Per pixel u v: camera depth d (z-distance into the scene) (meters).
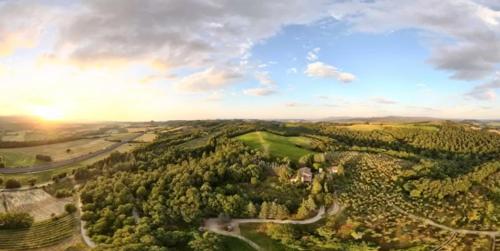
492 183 178.75
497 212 151.00
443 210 150.12
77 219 123.00
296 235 121.69
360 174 170.62
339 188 155.12
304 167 167.25
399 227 133.38
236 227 127.56
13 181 151.88
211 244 107.69
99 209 126.81
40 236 112.69
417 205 151.62
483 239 129.75
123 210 122.81
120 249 92.81
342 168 167.25
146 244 99.31
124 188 138.00
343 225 129.38
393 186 164.88
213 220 132.00
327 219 133.12
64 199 141.25
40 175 169.50
